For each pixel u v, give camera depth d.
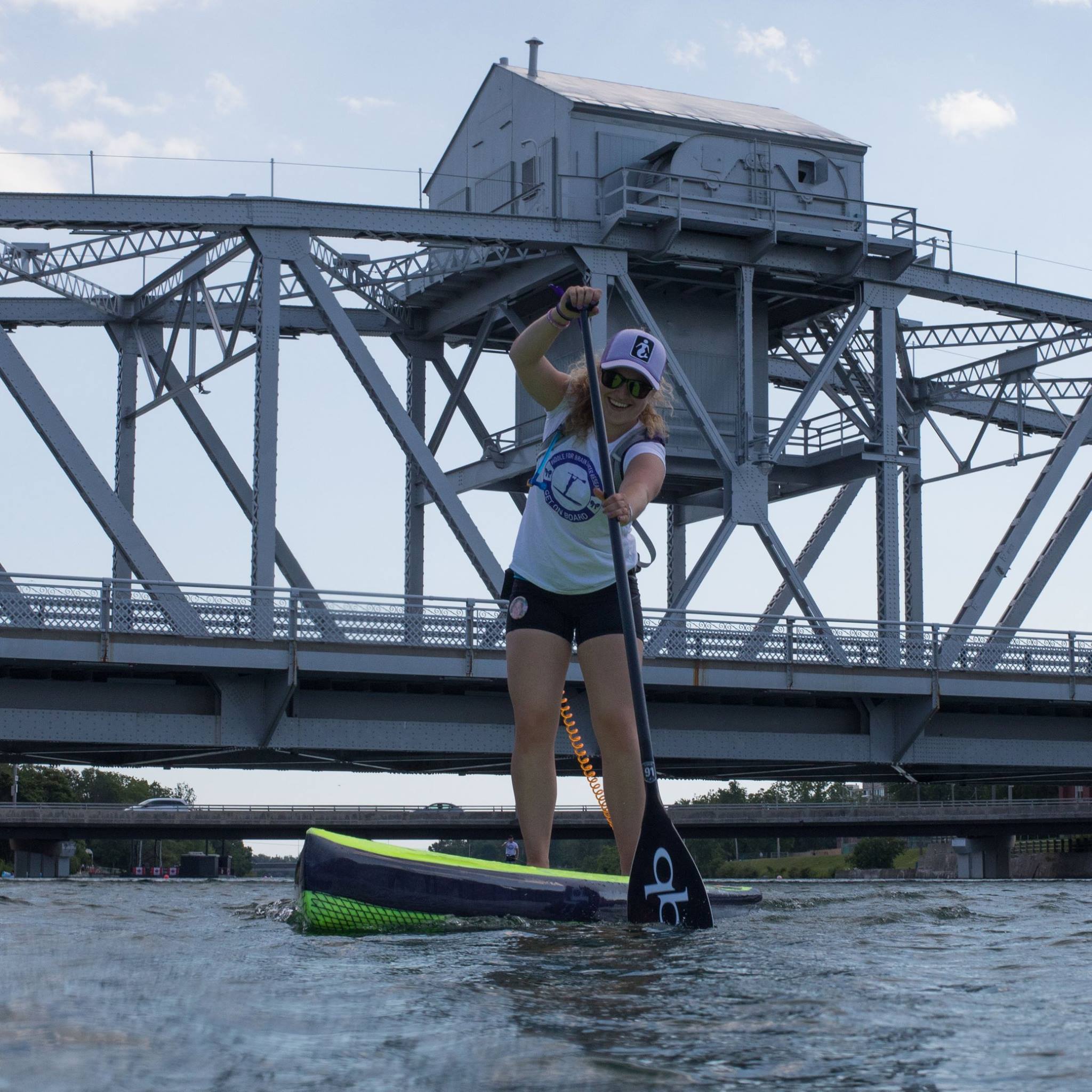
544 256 27.02
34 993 4.07
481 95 30.97
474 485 30.28
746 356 27.52
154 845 123.44
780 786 140.62
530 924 6.71
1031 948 6.08
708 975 4.66
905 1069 3.08
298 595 21.47
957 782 32.66
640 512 6.85
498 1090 2.83
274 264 23.62
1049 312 30.44
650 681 23.61
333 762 25.62
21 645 19.67
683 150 28.02
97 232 23.27
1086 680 27.06
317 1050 3.20
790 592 33.53
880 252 28.52
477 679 22.38
